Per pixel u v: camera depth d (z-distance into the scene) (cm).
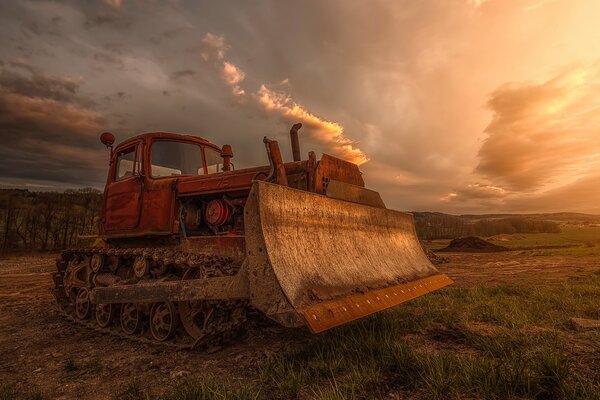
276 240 311
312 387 266
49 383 313
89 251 575
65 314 599
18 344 453
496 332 383
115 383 309
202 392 254
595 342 333
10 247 4281
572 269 1188
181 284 364
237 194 448
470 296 625
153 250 451
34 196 5256
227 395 247
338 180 439
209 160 640
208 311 392
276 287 286
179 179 498
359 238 424
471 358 291
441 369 265
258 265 299
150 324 442
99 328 509
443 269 1402
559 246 3469
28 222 4566
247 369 322
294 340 402
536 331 390
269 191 323
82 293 578
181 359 365
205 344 383
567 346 333
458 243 3206
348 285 346
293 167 424
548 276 1003
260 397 255
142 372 334
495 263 1639
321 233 368
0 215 4444
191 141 617
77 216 4991
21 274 1662
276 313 280
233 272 364
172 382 302
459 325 436
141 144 555
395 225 518
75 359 385
